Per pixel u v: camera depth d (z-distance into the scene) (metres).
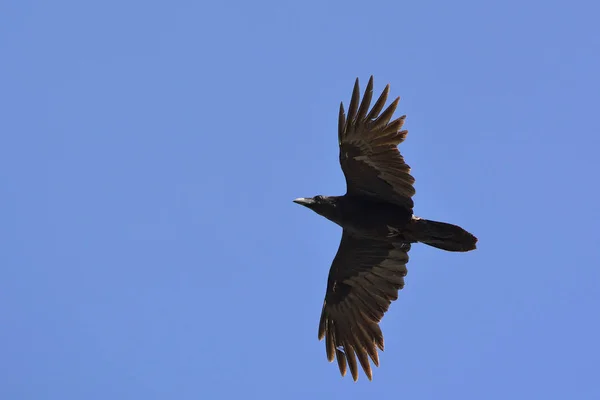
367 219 16.73
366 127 15.87
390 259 17.70
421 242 16.84
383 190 16.52
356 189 16.75
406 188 16.28
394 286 17.86
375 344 18.12
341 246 17.88
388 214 16.59
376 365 18.09
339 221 16.98
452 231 16.36
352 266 18.03
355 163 16.34
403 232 16.67
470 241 16.36
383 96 15.73
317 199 17.03
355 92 15.86
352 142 16.08
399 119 15.71
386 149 15.93
